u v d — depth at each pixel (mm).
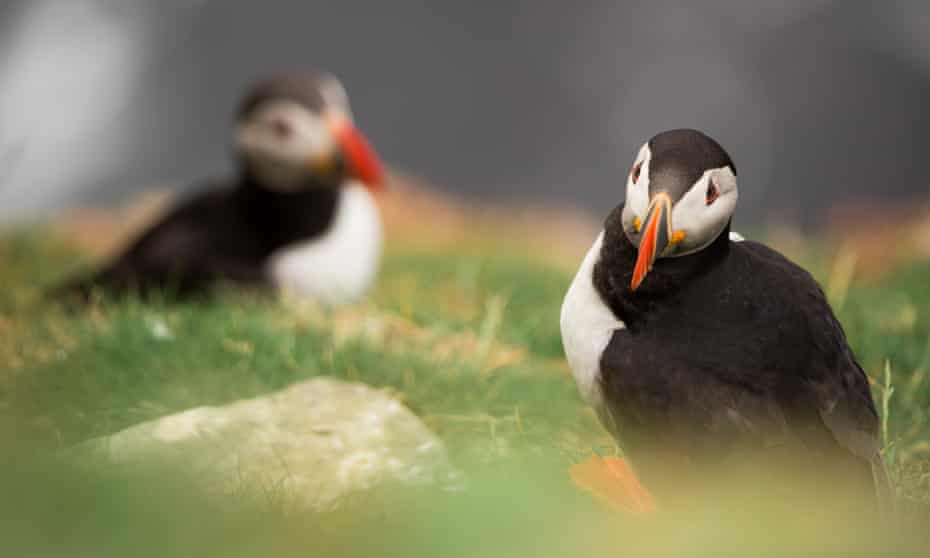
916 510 6359
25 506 5137
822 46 42156
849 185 40094
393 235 20969
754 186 40500
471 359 9344
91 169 37500
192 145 39281
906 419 8344
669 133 6098
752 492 5844
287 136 13117
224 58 41125
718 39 42531
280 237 13047
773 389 6035
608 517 5660
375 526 5254
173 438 7195
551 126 41844
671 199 5855
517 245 19625
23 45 38812
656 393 6086
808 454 5934
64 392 8633
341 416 7531
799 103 41375
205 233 12969
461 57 42625
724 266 6250
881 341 9656
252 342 9281
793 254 13617
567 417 8336
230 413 7543
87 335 9570
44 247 16016
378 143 41531
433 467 7016
